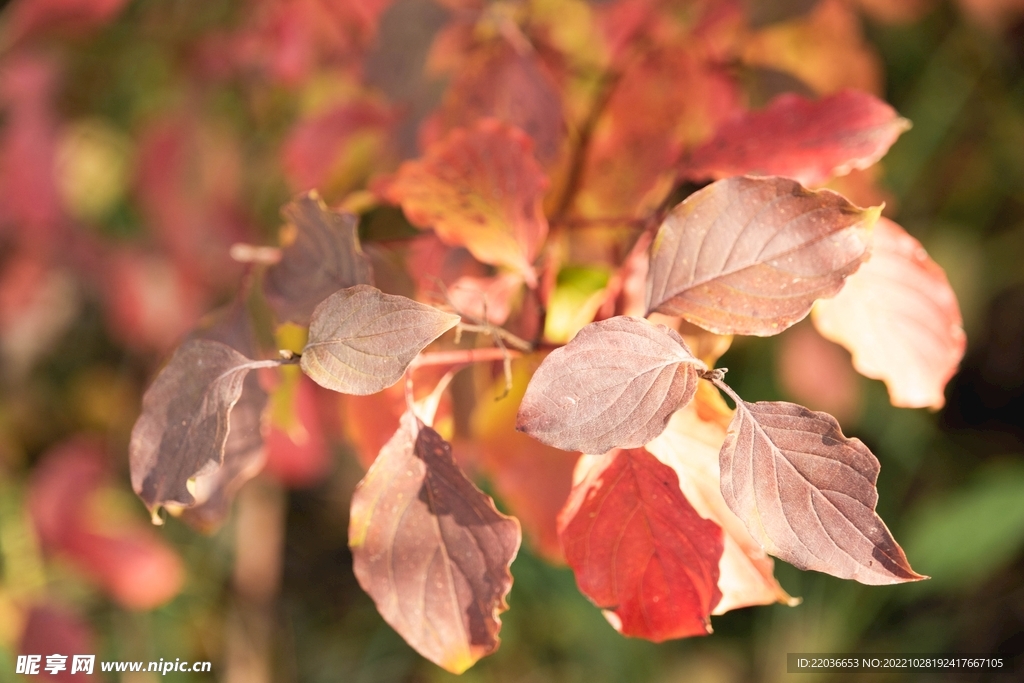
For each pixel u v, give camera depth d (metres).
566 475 0.46
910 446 1.00
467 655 0.43
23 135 0.77
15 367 1.04
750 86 0.59
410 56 0.59
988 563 0.93
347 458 1.09
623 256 0.52
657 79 0.56
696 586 0.43
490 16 0.57
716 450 0.43
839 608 0.94
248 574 1.03
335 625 1.10
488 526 0.42
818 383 0.75
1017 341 1.09
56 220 0.80
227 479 0.48
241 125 0.84
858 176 0.54
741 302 0.42
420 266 0.51
